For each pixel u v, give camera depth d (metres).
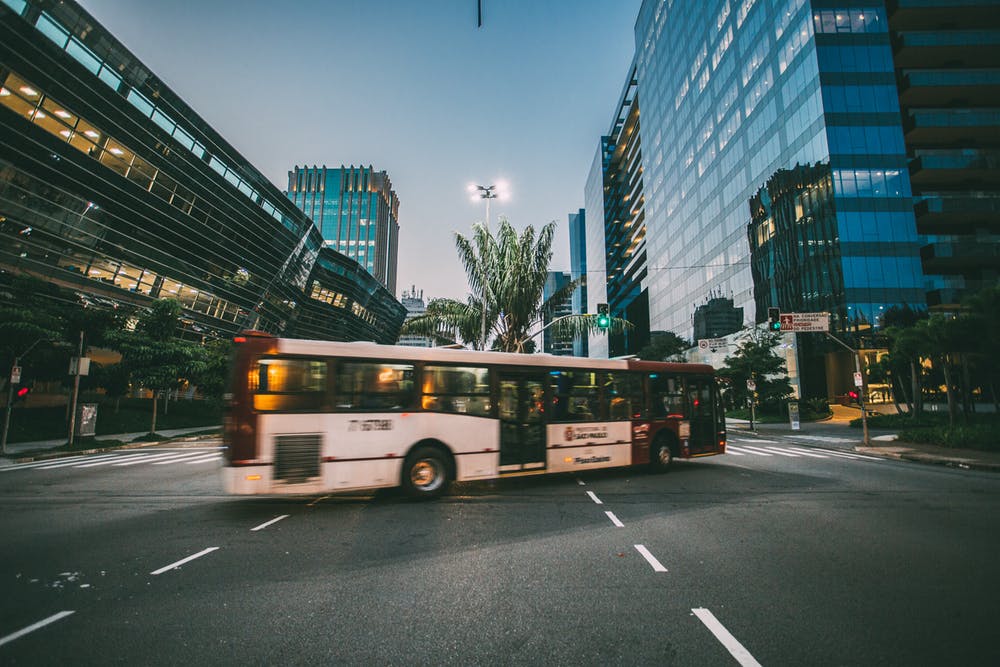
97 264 34.53
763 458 16.73
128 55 33.25
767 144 48.75
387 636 3.72
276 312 57.22
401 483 8.98
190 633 3.76
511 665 3.28
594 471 13.17
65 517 8.05
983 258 43.41
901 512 8.23
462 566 5.43
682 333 69.00
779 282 46.78
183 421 36.00
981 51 45.00
